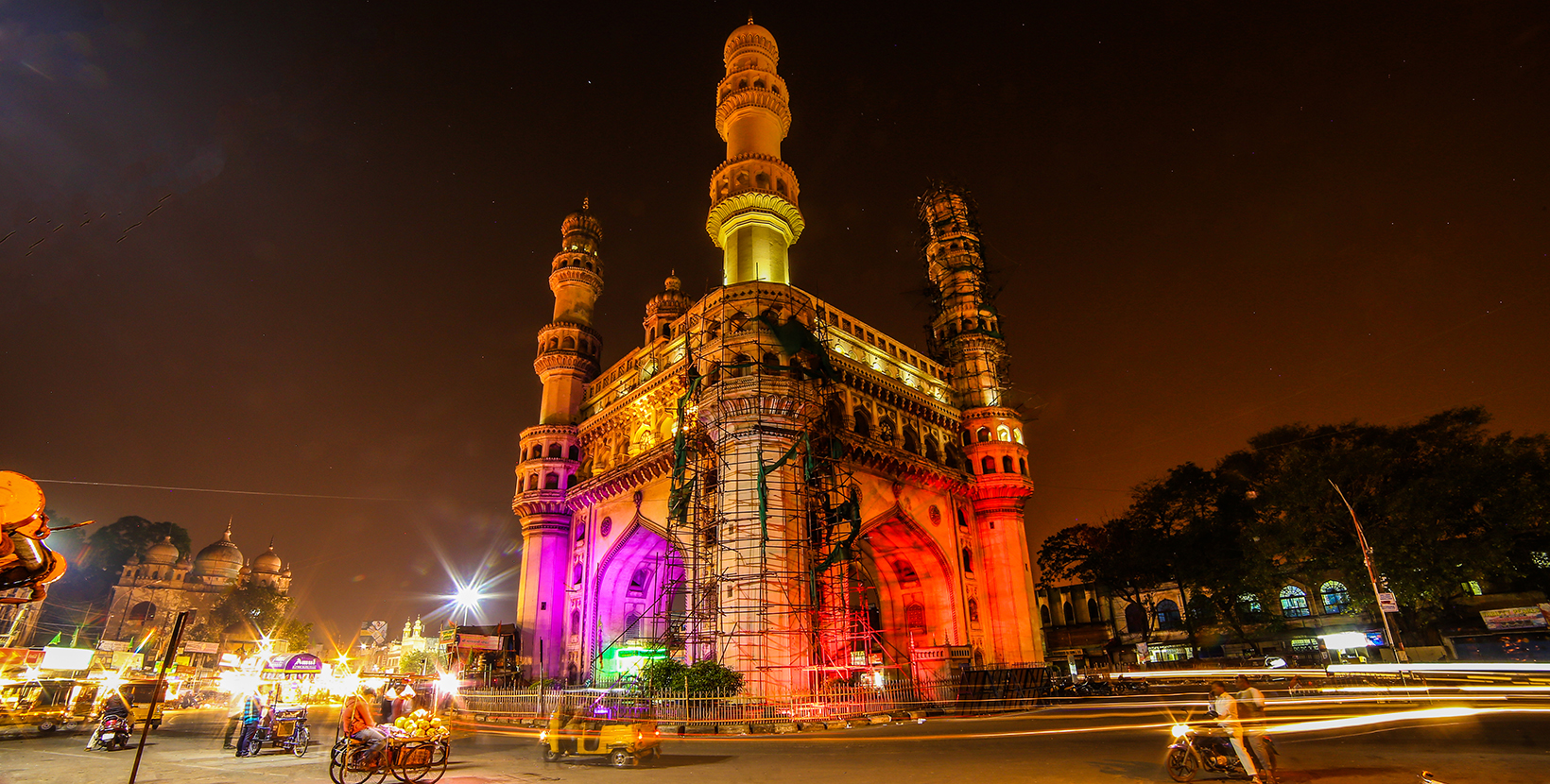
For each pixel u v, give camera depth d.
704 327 39.22
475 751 18.78
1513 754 13.49
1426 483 39.50
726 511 33.25
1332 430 47.34
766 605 30.39
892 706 29.23
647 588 44.69
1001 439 47.00
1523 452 39.22
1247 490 49.06
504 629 49.16
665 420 41.12
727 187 42.84
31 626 66.44
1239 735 11.64
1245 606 54.38
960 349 50.88
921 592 43.25
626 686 31.23
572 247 56.88
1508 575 40.69
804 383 35.66
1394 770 12.24
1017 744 18.17
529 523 47.94
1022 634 42.91
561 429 49.69
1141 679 49.03
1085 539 58.38
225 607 77.88
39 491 9.45
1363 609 42.09
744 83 46.25
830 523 34.09
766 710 26.47
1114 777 12.84
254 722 17.28
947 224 55.91
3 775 13.80
